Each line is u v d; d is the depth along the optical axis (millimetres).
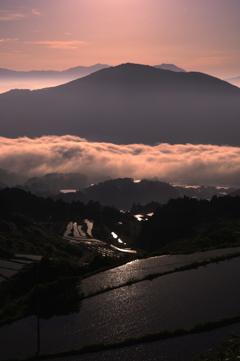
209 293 49750
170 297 49031
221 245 74875
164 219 152875
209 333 38812
